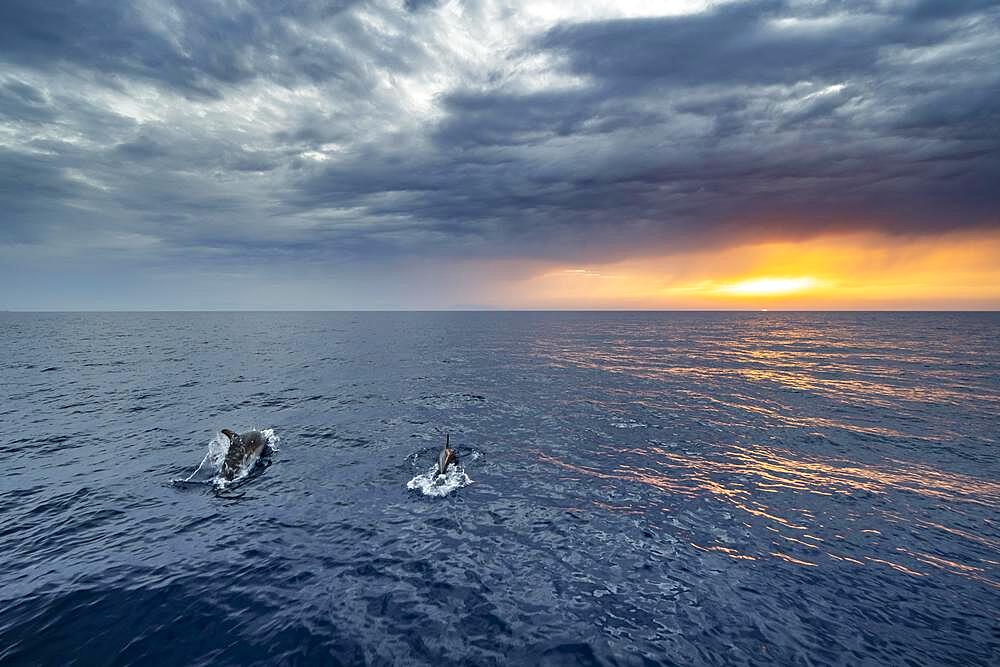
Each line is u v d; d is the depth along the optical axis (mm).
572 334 82312
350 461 14836
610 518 10859
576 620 7289
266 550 9367
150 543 9594
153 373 33188
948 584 8211
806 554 9234
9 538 9695
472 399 24797
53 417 20078
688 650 6625
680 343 62500
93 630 6910
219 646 6637
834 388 28141
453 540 9828
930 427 18969
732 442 16938
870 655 6527
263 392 26359
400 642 6777
